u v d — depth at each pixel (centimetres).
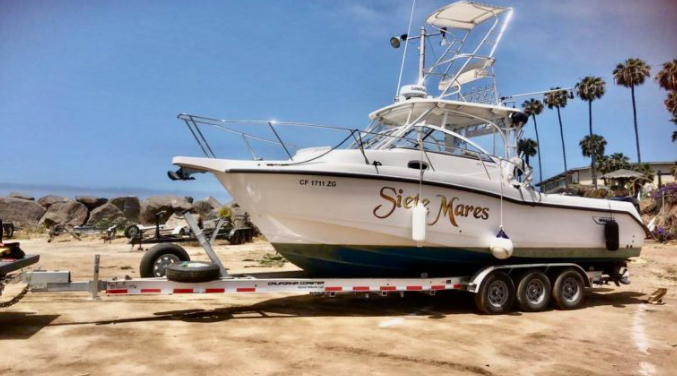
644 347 551
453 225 706
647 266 1338
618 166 5078
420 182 677
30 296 746
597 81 4488
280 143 682
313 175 634
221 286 619
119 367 431
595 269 872
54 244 1894
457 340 562
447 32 930
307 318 654
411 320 663
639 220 867
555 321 683
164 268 706
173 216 1905
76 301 718
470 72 903
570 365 480
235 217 2120
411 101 788
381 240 677
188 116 642
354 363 463
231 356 472
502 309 720
